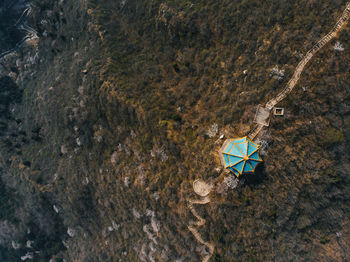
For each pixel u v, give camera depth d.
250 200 43.69
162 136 51.41
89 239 72.31
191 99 52.38
